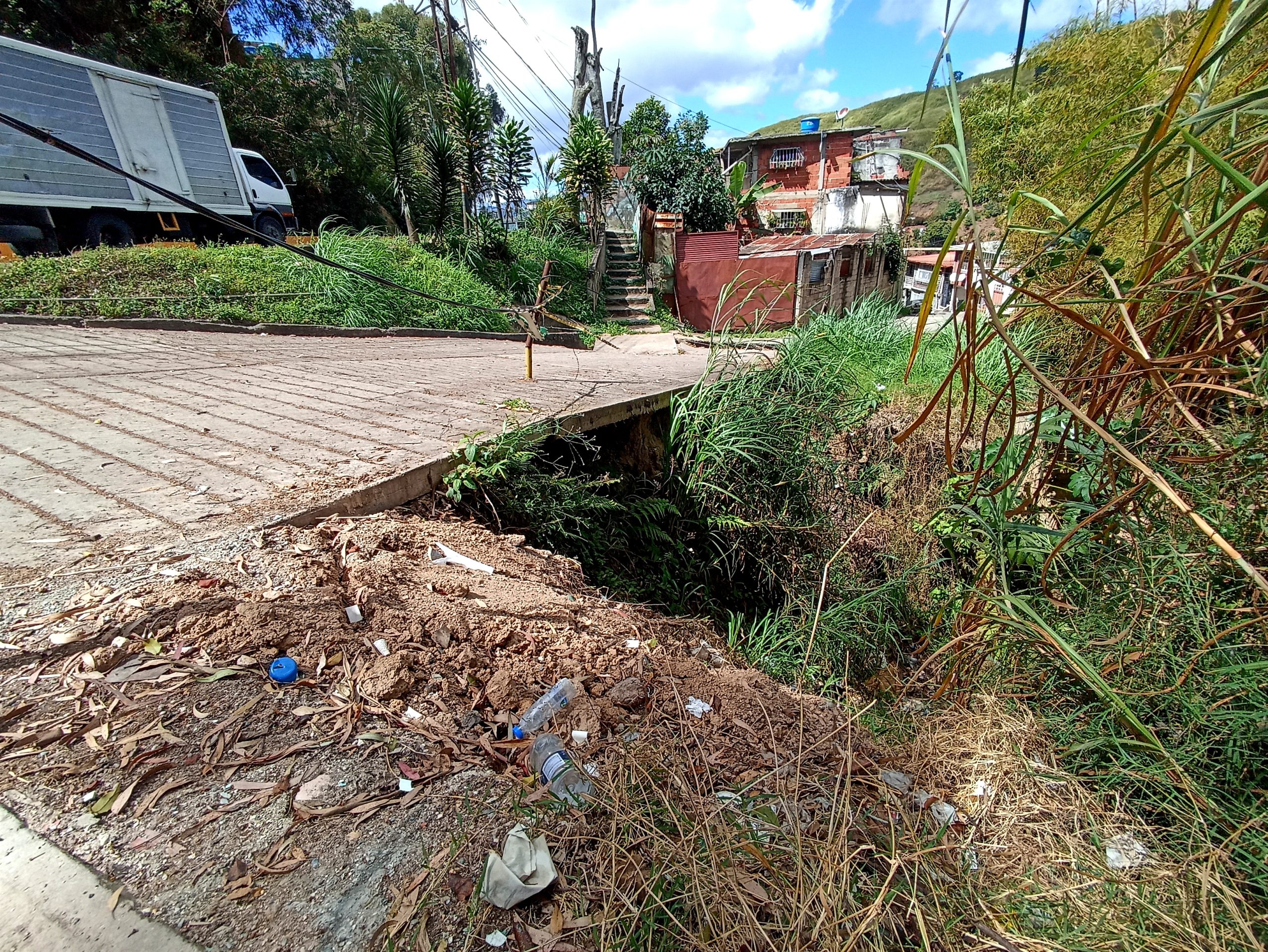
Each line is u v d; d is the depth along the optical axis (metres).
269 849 1.15
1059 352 4.04
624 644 2.10
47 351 5.00
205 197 10.61
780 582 4.95
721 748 1.67
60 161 8.59
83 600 1.66
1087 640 2.05
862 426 6.02
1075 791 1.79
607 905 1.13
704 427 4.94
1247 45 1.70
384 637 1.77
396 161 11.20
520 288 12.20
